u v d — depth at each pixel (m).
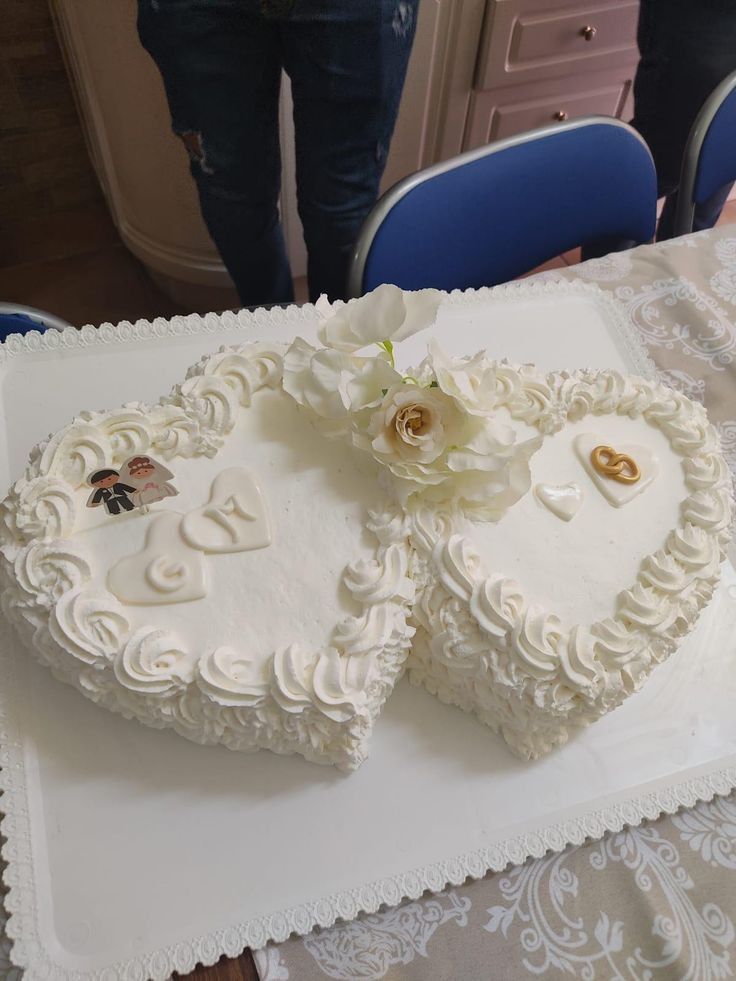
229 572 0.91
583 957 0.87
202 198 1.58
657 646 0.96
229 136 1.41
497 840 0.93
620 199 1.49
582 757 1.00
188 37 1.24
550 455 1.03
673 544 0.99
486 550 0.95
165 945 0.84
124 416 0.98
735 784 0.99
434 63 1.91
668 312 1.42
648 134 1.90
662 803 0.97
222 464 0.97
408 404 0.89
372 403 0.89
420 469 0.89
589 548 0.97
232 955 0.84
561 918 0.90
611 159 1.42
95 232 2.31
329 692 0.86
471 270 1.45
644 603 0.93
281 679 0.85
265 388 1.04
